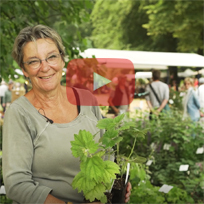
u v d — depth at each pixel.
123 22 16.58
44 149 1.19
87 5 3.22
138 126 3.39
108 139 1.08
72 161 1.23
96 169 1.00
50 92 1.23
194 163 3.21
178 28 11.67
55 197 1.19
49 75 1.20
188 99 5.77
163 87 6.03
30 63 1.19
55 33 1.24
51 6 3.25
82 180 1.06
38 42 1.18
